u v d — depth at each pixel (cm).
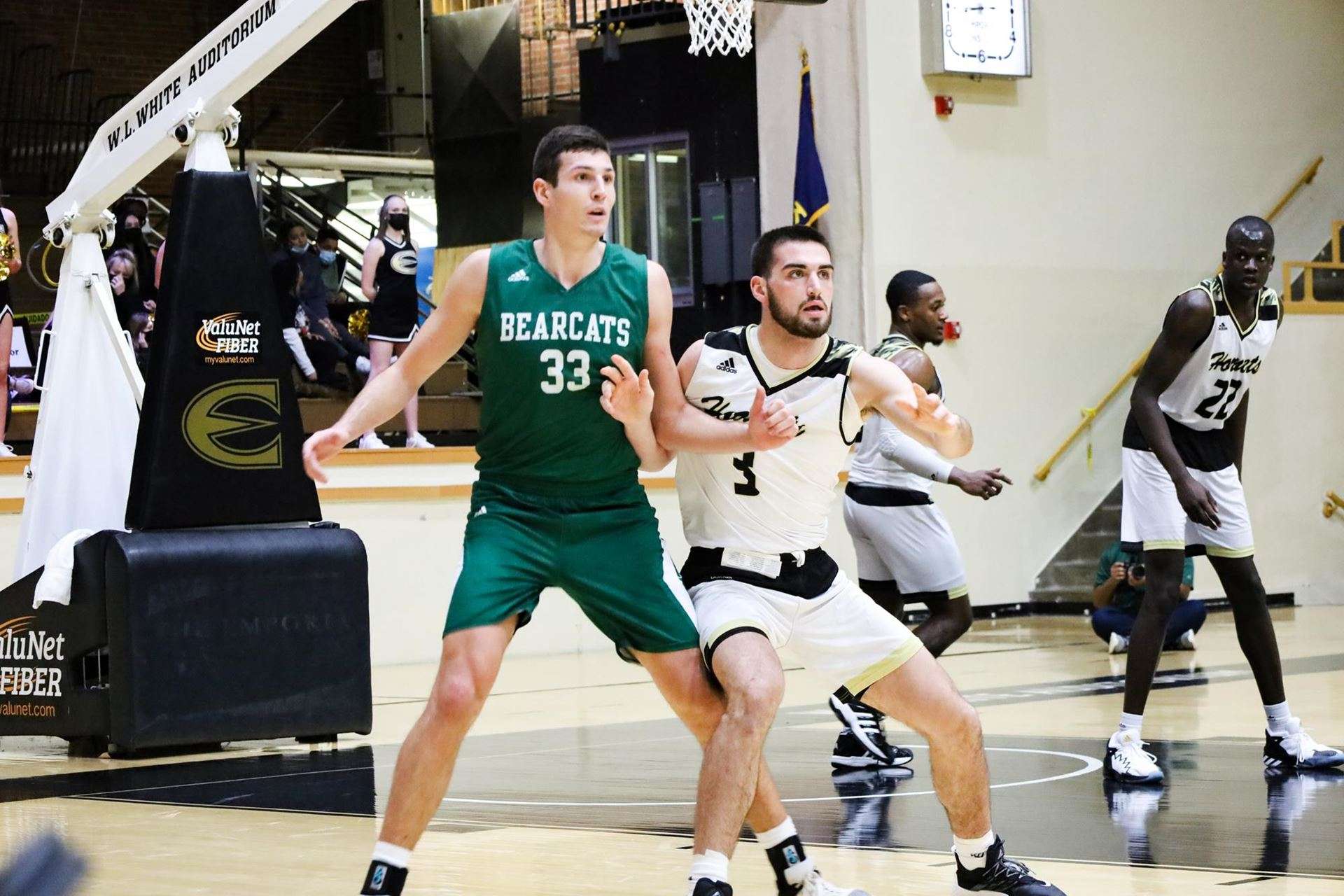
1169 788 670
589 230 419
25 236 1916
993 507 1819
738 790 404
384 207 1536
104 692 860
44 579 866
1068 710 966
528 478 428
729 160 1844
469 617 410
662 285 437
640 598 427
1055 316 1864
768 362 459
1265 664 727
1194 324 711
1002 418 1822
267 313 885
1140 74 1928
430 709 402
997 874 446
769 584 447
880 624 446
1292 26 2042
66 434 962
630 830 596
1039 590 1841
